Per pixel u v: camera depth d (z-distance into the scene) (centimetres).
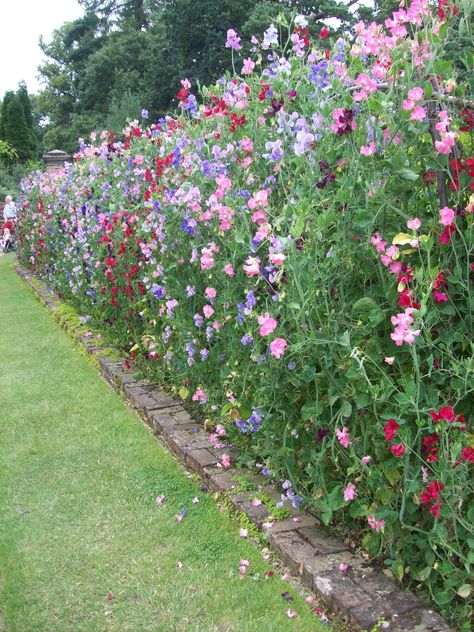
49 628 232
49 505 318
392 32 245
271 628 225
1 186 2333
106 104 3469
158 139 535
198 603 241
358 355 234
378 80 271
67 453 377
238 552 273
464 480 208
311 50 340
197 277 394
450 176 221
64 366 559
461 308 229
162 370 463
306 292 244
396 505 234
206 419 386
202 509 308
